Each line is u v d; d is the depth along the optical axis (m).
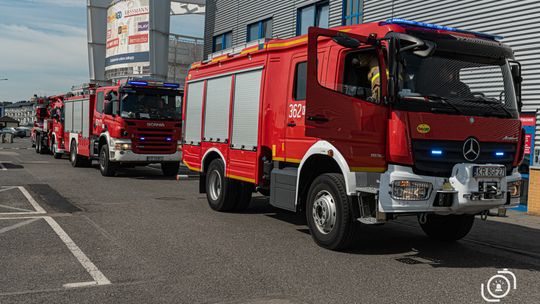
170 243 6.74
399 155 5.68
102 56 34.75
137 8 27.75
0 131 62.16
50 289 4.73
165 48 27.78
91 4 34.00
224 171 9.22
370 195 6.02
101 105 16.23
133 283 4.97
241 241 6.98
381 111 5.84
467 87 6.19
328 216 6.51
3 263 5.60
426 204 5.74
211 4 24.03
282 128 7.61
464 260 6.37
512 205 6.27
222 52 9.52
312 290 4.89
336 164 6.77
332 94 6.20
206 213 9.27
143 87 15.25
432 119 5.80
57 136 21.66
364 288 5.02
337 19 15.65
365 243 7.21
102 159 15.77
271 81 7.96
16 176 14.72
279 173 7.56
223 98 9.35
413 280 5.36
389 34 5.86
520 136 6.48
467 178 5.75
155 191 12.36
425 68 5.93
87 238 6.92
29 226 7.66
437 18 12.33
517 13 10.53
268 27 19.59
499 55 6.41
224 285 4.98
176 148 15.70
